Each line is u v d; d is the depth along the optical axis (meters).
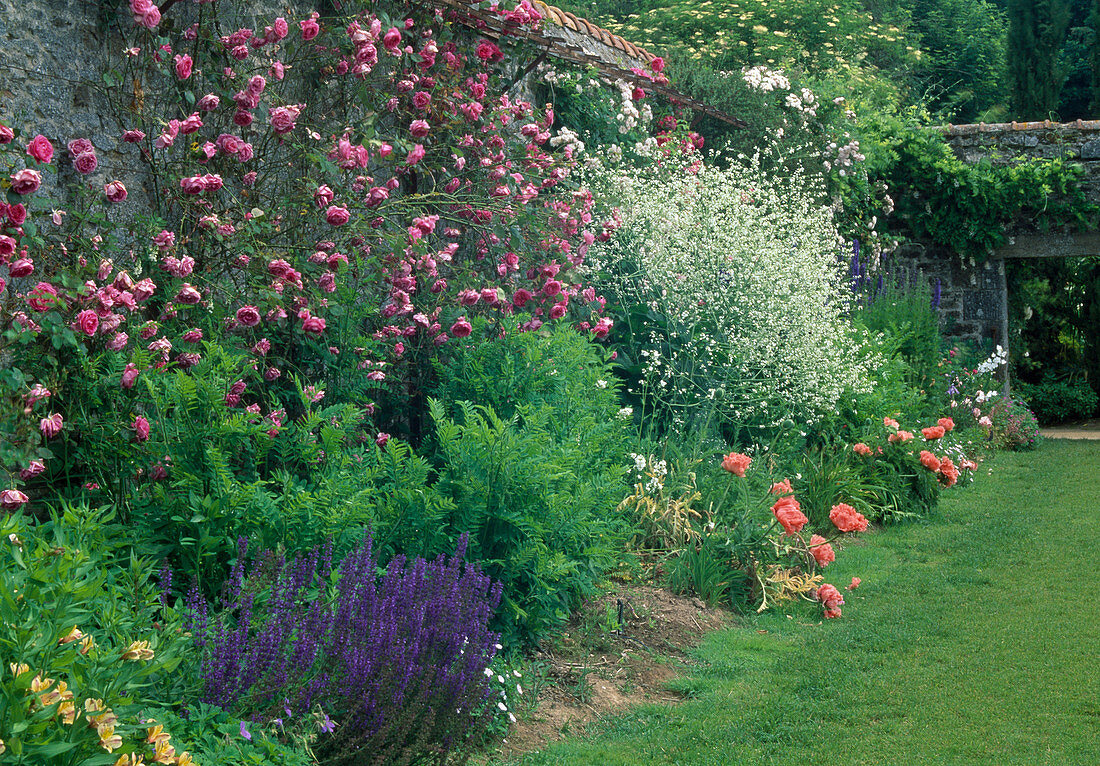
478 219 5.66
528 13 6.23
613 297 7.48
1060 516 7.25
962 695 3.89
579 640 4.43
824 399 7.17
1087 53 21.59
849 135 11.35
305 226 4.60
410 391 5.55
